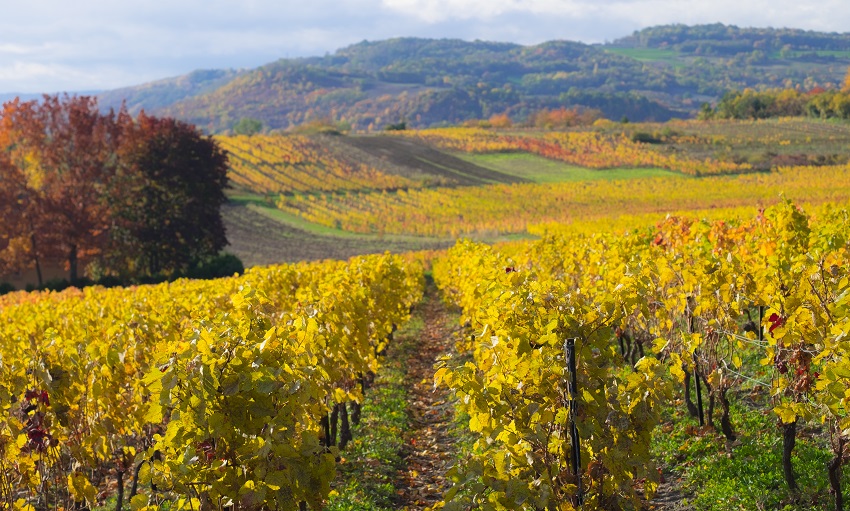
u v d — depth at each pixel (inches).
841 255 350.6
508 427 185.9
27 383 268.8
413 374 609.3
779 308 262.7
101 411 305.9
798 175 3157.0
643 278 233.8
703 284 312.5
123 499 330.0
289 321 285.7
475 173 3811.5
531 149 4343.0
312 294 361.1
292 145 4109.3
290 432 184.7
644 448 191.3
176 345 187.3
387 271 602.9
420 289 1182.3
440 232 2536.9
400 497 325.1
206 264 1929.1
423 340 797.2
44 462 269.0
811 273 253.9
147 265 2017.7
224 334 186.9
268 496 183.2
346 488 321.7
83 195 1999.3
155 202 1932.8
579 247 571.5
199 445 181.5
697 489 278.7
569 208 2805.1
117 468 303.7
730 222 593.3
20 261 1958.7
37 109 2004.2
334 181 3412.9
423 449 399.9
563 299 205.5
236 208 2871.6
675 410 365.4
